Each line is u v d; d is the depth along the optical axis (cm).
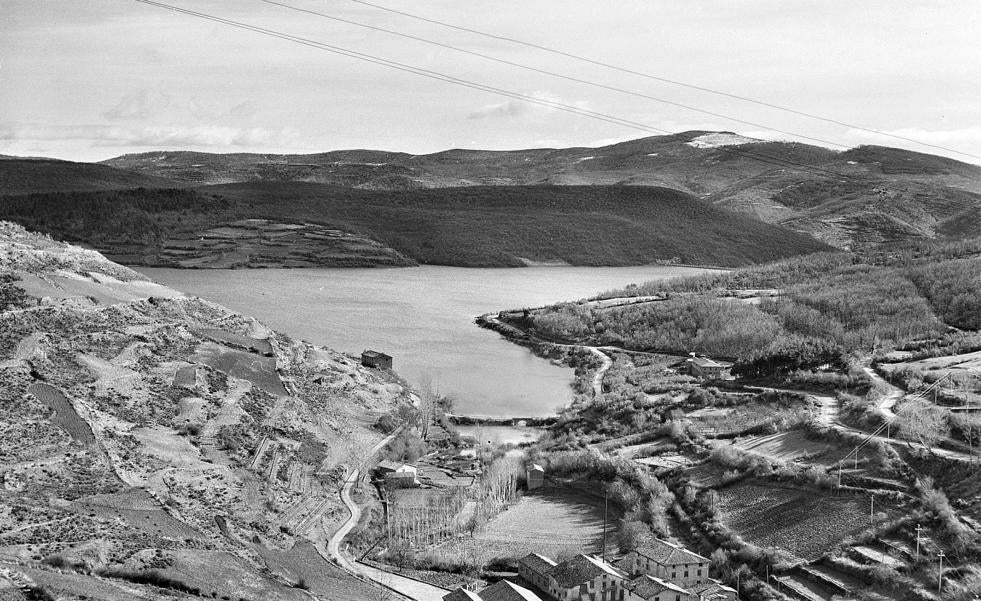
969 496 19162
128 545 15362
